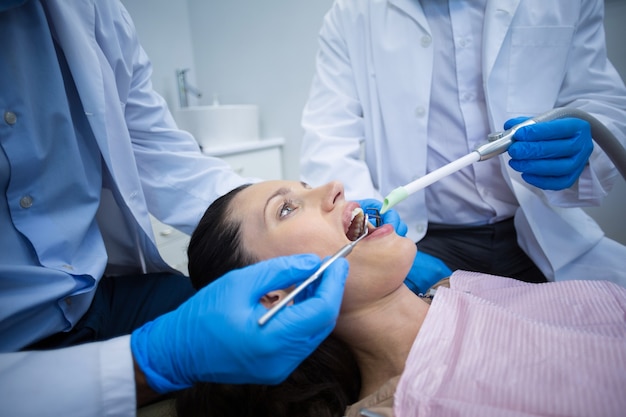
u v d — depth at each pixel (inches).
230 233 28.2
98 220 37.4
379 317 26.2
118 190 32.2
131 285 39.8
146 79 38.9
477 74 41.1
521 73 39.9
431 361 22.1
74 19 27.5
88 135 30.5
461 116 42.7
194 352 20.2
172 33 92.7
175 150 41.5
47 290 25.5
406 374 21.4
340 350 27.6
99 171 31.5
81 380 19.8
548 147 31.2
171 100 94.3
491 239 45.5
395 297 27.0
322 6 79.4
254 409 25.5
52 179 27.0
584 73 39.8
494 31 38.4
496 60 39.4
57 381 19.4
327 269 22.3
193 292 39.3
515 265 46.3
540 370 20.5
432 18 41.2
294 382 26.2
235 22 90.7
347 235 29.3
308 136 47.4
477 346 22.5
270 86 91.8
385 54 42.5
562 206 39.1
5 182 25.0
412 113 42.8
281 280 21.4
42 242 25.9
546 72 39.6
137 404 24.3
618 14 52.8
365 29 44.2
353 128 47.4
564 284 29.0
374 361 26.7
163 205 40.4
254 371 19.9
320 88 48.9
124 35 33.4
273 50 88.3
